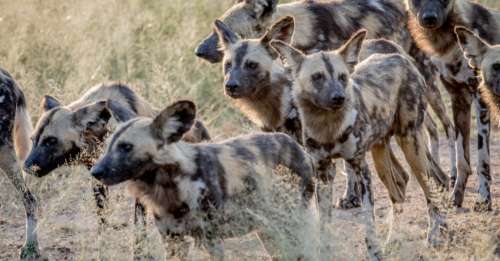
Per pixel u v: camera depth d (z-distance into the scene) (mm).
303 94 22641
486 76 24641
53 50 34875
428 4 27750
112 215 23547
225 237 19266
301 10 30188
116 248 21797
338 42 30203
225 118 33844
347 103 22328
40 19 35906
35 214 23391
